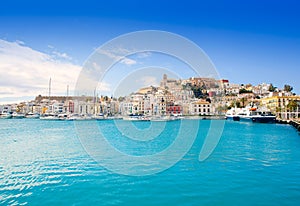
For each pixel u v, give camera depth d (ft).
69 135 109.19
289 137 108.88
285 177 41.04
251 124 205.46
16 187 35.83
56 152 63.10
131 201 31.07
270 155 61.67
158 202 30.78
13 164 49.55
